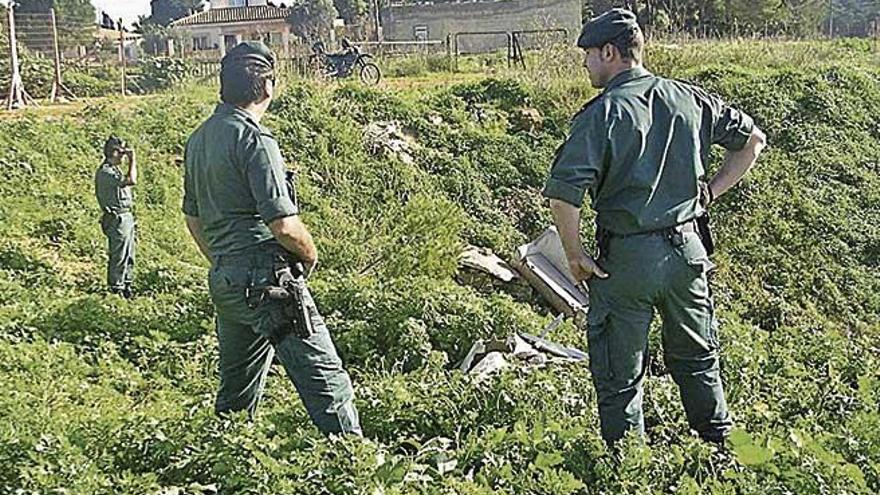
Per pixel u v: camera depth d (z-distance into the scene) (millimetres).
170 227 16109
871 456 5746
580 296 14781
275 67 5461
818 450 5176
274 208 5125
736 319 12906
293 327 5215
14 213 14875
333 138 20156
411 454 5480
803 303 18359
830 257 19594
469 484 4711
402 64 29219
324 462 4637
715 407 5129
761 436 5359
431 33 43844
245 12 58312
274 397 7418
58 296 11414
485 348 8984
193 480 5035
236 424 5277
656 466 4801
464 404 6164
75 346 9406
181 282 12586
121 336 9961
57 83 25672
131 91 29016
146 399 8109
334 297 10805
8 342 9180
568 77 23844
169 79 29547
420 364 9406
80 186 16922
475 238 18156
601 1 44062
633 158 4723
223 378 5707
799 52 27844
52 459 5230
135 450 5500
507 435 5355
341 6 64250
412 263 14750
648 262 4746
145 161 18344
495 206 20016
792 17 48969
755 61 26859
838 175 22172
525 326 10367
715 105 5008
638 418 5016
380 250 15055
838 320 18172
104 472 5195
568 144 4758
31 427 6133
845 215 20812
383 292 10844
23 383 7844
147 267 13008
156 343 9523
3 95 25078
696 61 26344
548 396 6266
